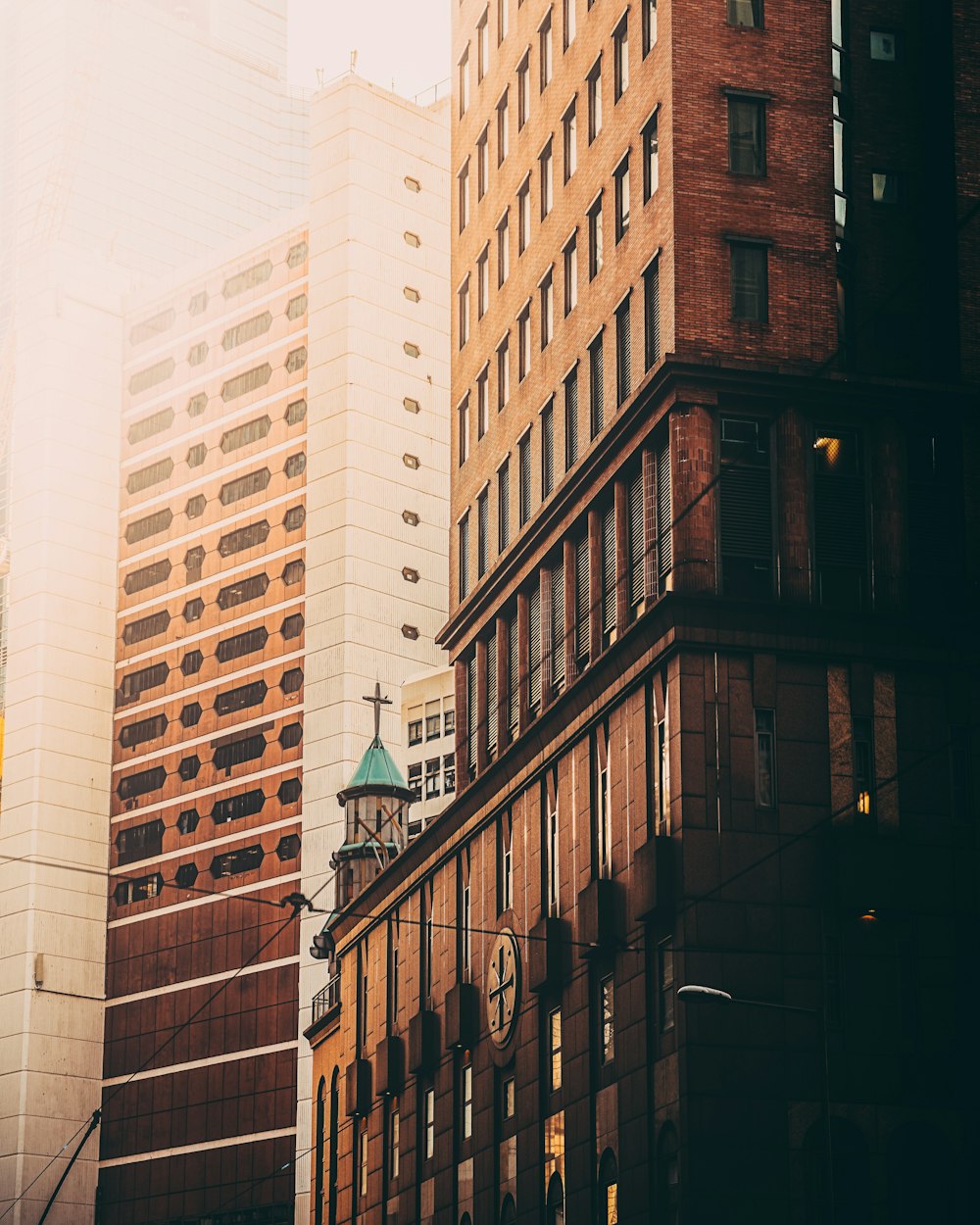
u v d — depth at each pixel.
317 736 144.38
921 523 55.78
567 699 60.00
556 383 66.25
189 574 158.12
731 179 57.03
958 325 57.31
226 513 156.50
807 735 52.94
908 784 53.03
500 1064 64.12
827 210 57.22
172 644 157.75
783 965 51.16
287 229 157.88
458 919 69.69
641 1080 53.03
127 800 157.62
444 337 154.38
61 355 167.12
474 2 78.12
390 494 148.88
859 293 58.12
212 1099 145.00
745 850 51.88
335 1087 83.81
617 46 62.62
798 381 55.19
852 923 51.84
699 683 52.84
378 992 77.69
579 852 59.16
